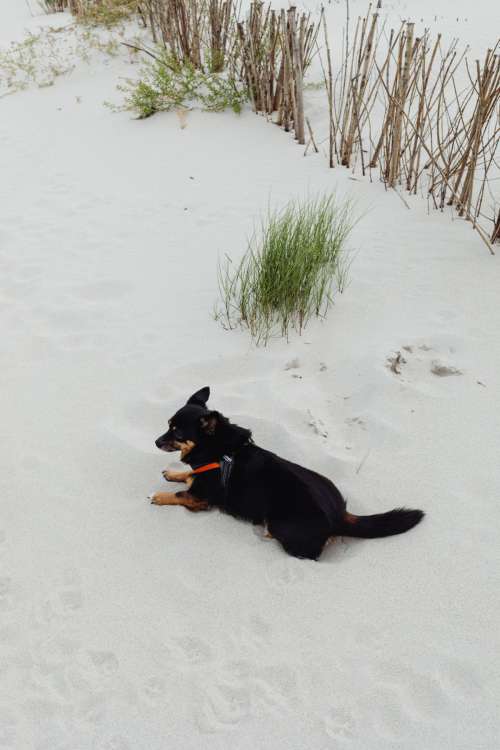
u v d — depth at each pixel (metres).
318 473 3.66
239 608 3.11
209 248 6.38
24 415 4.41
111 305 5.57
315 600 3.12
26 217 7.18
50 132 9.55
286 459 3.94
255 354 4.85
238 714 2.69
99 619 3.11
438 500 3.63
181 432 3.58
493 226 6.46
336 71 9.76
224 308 5.43
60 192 7.77
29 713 2.74
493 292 5.41
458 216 6.69
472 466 3.83
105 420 4.33
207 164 8.27
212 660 2.90
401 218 6.75
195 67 10.04
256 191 7.50
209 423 3.54
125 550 3.46
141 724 2.68
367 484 3.78
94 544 3.50
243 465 3.52
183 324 5.28
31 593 3.25
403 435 4.06
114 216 7.14
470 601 3.05
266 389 4.44
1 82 11.22
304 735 2.59
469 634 2.91
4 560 3.42
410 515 3.42
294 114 8.56
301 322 5.04
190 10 9.88
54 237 6.73
